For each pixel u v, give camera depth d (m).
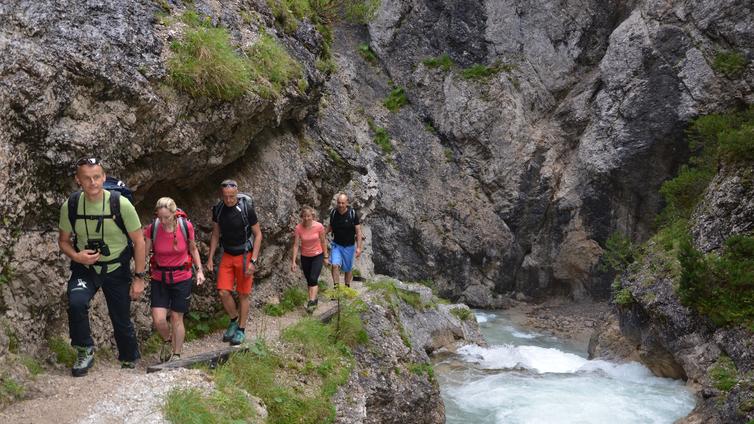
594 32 22.61
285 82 8.33
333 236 9.34
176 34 6.59
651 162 19.31
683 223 13.55
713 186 12.59
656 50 19.27
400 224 21.36
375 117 22.48
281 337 6.69
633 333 12.67
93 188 4.75
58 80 5.29
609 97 20.14
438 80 22.98
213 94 6.76
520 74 22.53
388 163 21.78
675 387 10.76
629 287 13.03
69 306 4.89
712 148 16.11
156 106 6.09
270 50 8.23
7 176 4.80
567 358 13.00
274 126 8.64
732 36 18.19
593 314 19.59
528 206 21.69
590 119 21.19
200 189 7.67
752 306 9.74
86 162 4.71
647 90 19.27
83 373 4.96
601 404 9.73
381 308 8.25
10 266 4.86
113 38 5.89
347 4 21.86
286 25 9.77
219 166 7.51
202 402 4.54
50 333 5.32
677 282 11.43
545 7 22.69
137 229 5.02
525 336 17.19
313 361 6.56
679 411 9.47
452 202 21.78
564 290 21.84
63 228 4.86
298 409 5.78
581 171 21.11
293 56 9.30
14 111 4.93
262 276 8.33
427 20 23.56
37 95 5.07
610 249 19.58
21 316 4.92
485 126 22.17
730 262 10.14
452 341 13.27
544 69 22.67
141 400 4.47
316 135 10.46
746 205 11.20
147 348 6.27
